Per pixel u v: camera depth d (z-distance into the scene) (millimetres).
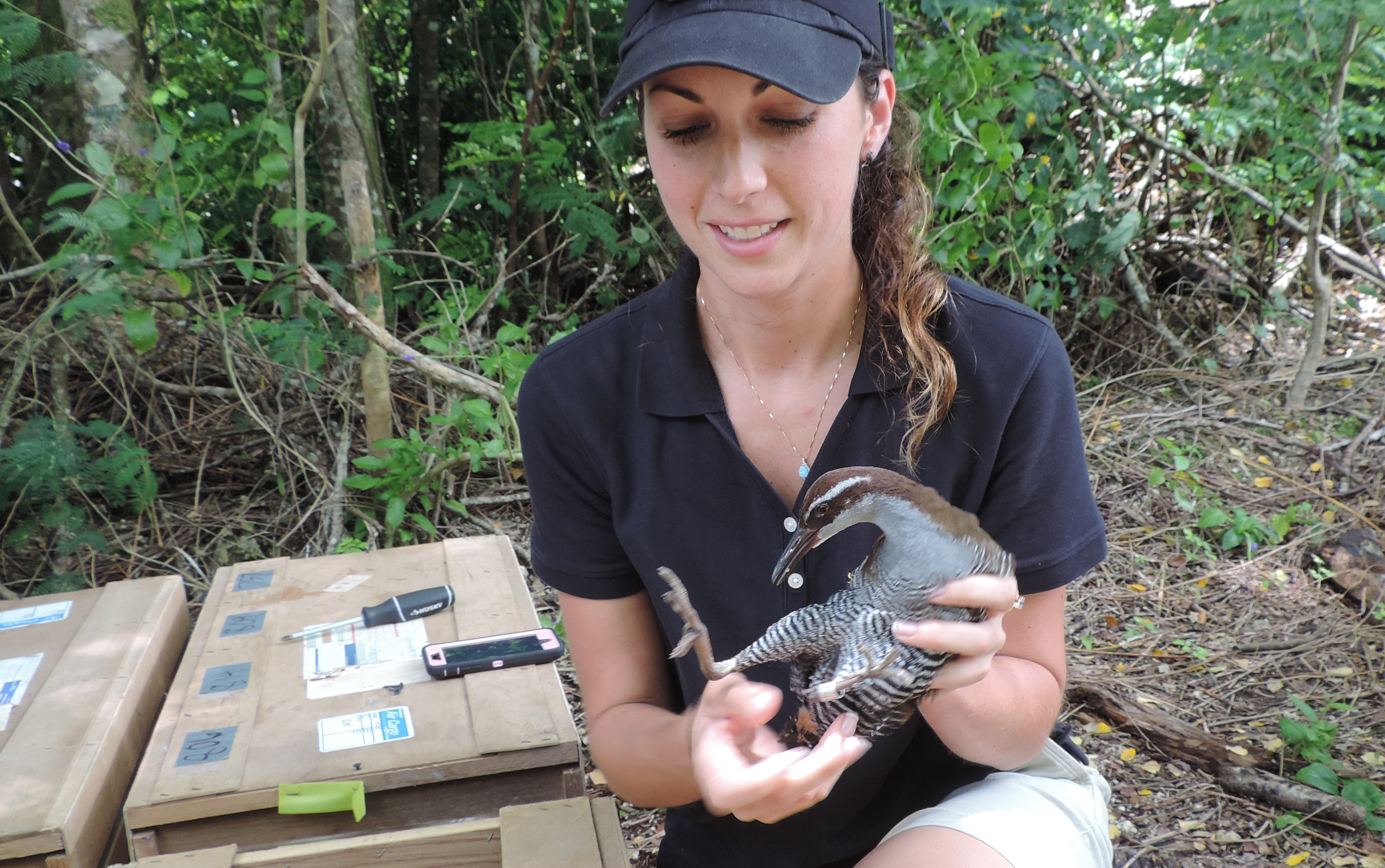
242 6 3225
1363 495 2525
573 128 3285
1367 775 1718
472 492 2551
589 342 1090
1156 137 3152
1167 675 2006
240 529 2332
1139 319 3314
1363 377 3066
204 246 2529
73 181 2689
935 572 844
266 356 2465
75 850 1073
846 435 1028
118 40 2396
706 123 897
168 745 1180
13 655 1324
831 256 995
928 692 882
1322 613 2150
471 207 3268
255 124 2217
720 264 944
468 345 2600
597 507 1100
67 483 2148
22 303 2404
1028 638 1065
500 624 1404
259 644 1368
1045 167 2994
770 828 1079
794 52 857
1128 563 2375
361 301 2332
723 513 1044
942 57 2594
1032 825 980
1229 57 2840
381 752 1168
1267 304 3287
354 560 1594
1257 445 2795
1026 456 1028
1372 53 2840
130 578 2160
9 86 2223
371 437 2340
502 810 1090
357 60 2732
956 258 2646
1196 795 1716
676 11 897
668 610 1064
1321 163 2895
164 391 2469
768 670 1057
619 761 1042
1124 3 3148
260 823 1136
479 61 3262
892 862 954
